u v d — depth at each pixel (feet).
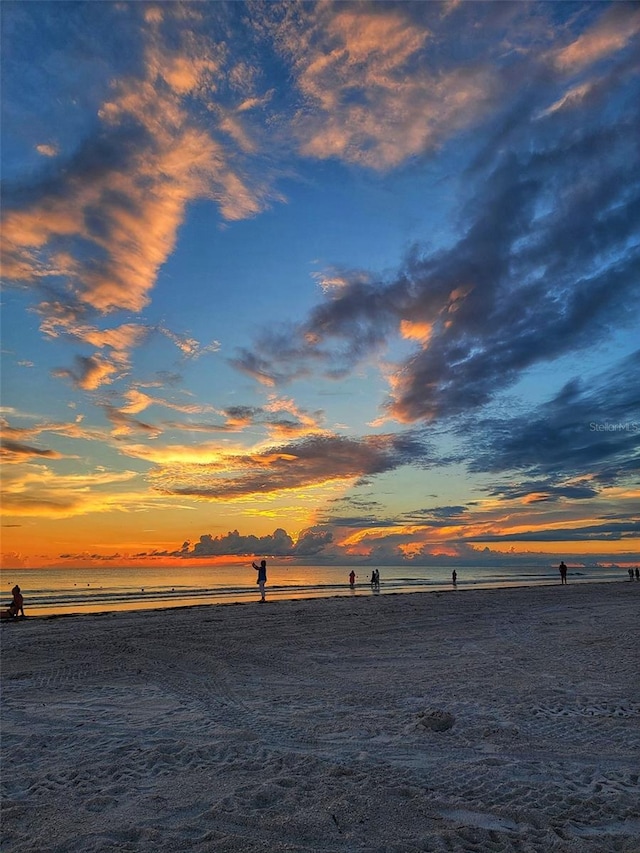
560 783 15.39
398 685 28.76
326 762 16.84
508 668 33.12
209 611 65.57
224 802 13.61
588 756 17.75
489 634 48.06
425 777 15.66
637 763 17.17
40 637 44.62
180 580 253.44
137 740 19.61
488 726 20.95
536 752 18.07
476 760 17.21
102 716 23.13
